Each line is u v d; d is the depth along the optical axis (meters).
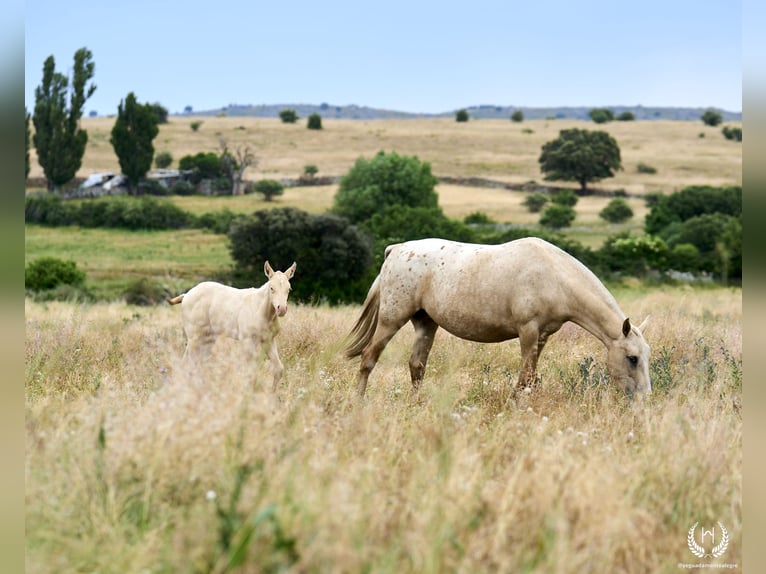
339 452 6.85
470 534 5.29
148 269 69.06
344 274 43.81
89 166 144.88
